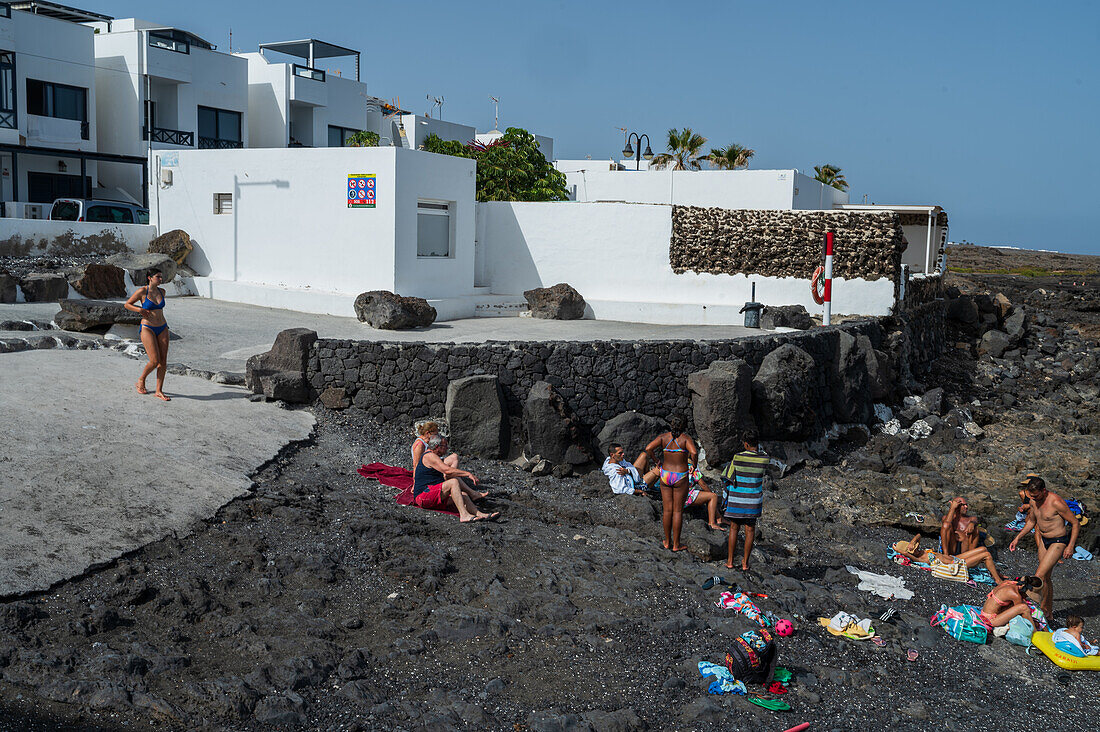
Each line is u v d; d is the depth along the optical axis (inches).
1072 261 2910.9
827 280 775.1
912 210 1208.2
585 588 355.6
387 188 791.1
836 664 328.2
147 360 581.3
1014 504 599.5
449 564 362.6
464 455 565.3
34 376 494.0
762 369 639.8
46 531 329.1
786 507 544.1
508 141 1229.7
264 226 861.8
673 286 903.1
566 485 543.8
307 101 1481.3
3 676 246.5
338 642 294.2
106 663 254.7
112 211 1012.5
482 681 279.0
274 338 684.1
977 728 296.2
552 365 594.6
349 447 518.6
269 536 366.6
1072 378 1059.9
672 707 276.4
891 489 606.2
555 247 932.6
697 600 362.0
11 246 807.1
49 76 1189.7
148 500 372.8
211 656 275.1
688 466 425.4
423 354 573.6
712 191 1171.3
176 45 1304.1
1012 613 378.9
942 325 1143.6
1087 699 331.0
